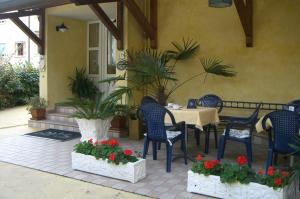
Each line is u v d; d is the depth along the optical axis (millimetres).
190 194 3713
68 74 8703
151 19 7211
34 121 7930
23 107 11141
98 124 5902
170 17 7156
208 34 6773
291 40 5992
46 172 4449
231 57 6562
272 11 6125
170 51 6992
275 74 6164
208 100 6043
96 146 4430
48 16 8156
